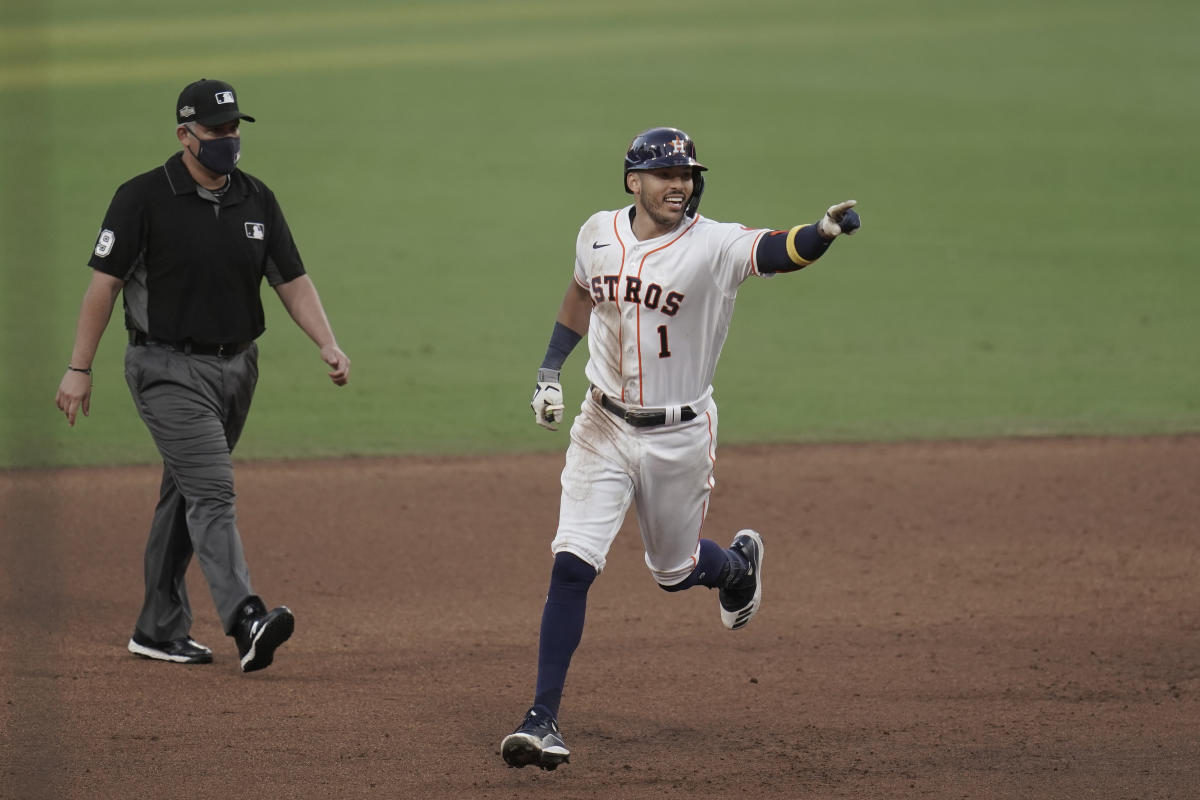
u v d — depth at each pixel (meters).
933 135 83.69
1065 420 36.47
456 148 78.25
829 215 15.29
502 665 20.84
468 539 27.53
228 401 20.11
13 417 35.56
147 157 71.81
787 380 40.56
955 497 30.38
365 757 17.16
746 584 19.45
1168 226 62.38
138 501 29.25
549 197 66.75
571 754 17.38
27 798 15.61
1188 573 25.52
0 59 107.50
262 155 75.31
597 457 17.05
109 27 130.75
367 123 84.94
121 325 45.88
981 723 18.52
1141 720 18.62
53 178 66.62
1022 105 94.06
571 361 42.53
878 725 18.44
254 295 20.02
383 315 46.97
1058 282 52.75
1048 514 29.20
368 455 33.09
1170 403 37.97
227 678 20.02
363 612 23.36
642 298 16.39
